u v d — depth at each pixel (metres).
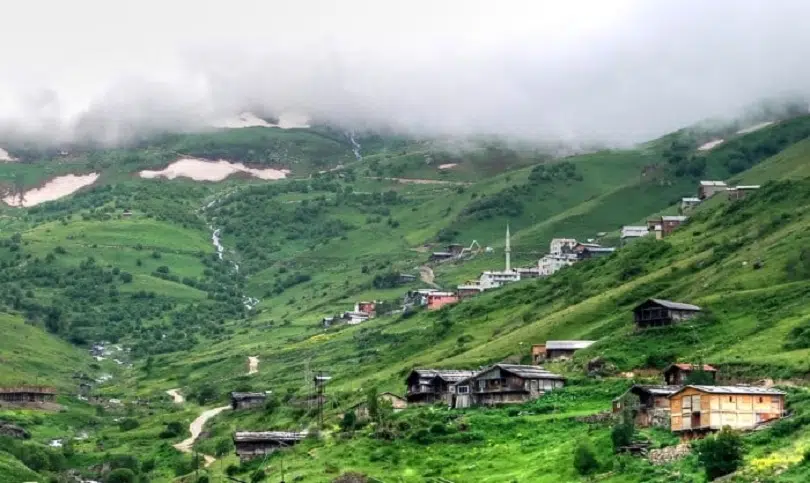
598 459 198.12
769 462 165.75
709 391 199.00
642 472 183.75
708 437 182.50
